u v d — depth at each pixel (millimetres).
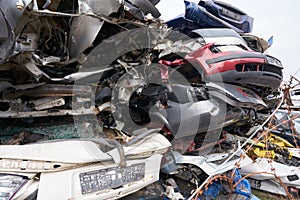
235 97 3383
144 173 2508
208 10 4328
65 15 2057
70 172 2062
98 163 2199
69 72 2398
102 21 2193
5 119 2508
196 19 4168
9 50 1903
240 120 3787
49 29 2197
